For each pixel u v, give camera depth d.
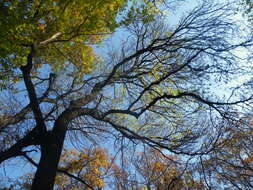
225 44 8.02
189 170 7.40
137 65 9.82
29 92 7.18
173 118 8.60
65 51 9.26
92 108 7.64
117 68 8.83
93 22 7.04
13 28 5.88
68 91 8.27
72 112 7.49
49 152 6.59
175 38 9.20
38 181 6.04
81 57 9.40
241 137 7.27
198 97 7.42
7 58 6.43
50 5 6.51
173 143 7.34
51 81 8.71
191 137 7.27
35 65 9.88
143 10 6.88
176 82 8.98
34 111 7.07
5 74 7.33
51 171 6.30
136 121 9.12
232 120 7.28
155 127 8.77
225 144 7.07
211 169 7.08
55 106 8.20
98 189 11.98
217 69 7.69
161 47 9.05
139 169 9.34
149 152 9.10
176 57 9.23
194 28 8.81
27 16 6.25
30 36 6.92
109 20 7.19
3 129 7.33
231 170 7.48
